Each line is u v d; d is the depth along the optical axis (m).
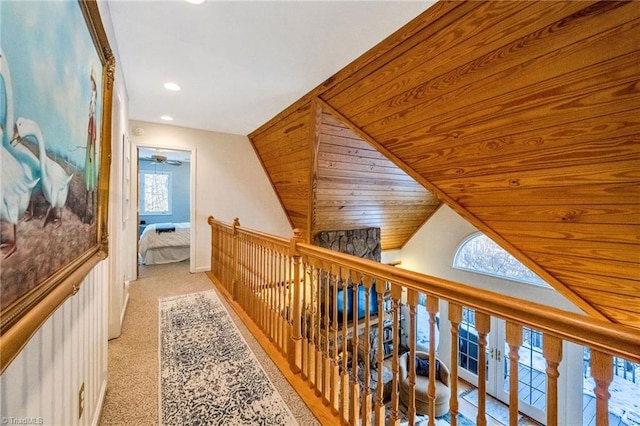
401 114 1.97
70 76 0.84
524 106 1.37
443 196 2.04
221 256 3.72
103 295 1.55
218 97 2.95
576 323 0.71
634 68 1.04
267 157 4.50
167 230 5.08
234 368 1.91
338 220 4.19
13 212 0.54
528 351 3.95
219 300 3.12
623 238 1.29
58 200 0.76
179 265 4.80
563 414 3.64
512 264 4.24
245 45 1.97
